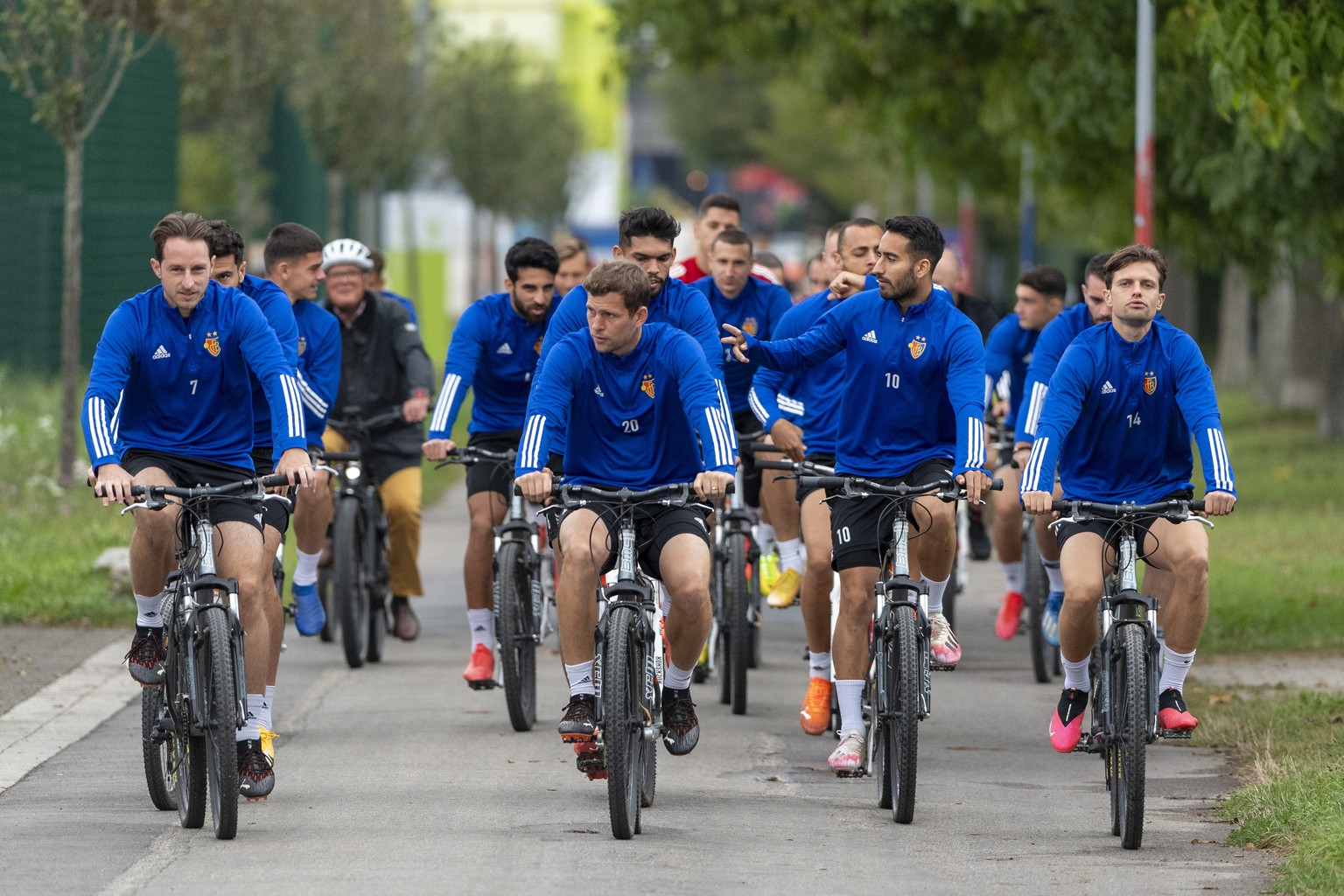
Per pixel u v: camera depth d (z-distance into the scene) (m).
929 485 22.20
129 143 72.69
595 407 21.67
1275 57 31.44
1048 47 57.78
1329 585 41.91
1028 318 34.19
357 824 21.52
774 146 178.50
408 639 34.28
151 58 73.25
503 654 27.23
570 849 20.38
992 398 34.69
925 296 23.14
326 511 30.39
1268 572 43.78
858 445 23.59
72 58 47.44
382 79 79.06
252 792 21.34
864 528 23.23
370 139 77.31
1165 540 22.08
